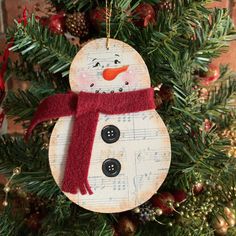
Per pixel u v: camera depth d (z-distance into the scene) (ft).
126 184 1.06
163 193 1.21
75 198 1.05
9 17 1.69
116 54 1.06
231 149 1.26
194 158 1.15
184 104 1.17
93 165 1.05
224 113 1.25
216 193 1.26
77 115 1.03
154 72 1.23
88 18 1.23
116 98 1.04
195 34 1.21
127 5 1.14
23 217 1.36
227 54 1.73
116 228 1.24
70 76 1.06
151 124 1.06
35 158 1.27
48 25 1.25
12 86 1.77
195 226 1.20
